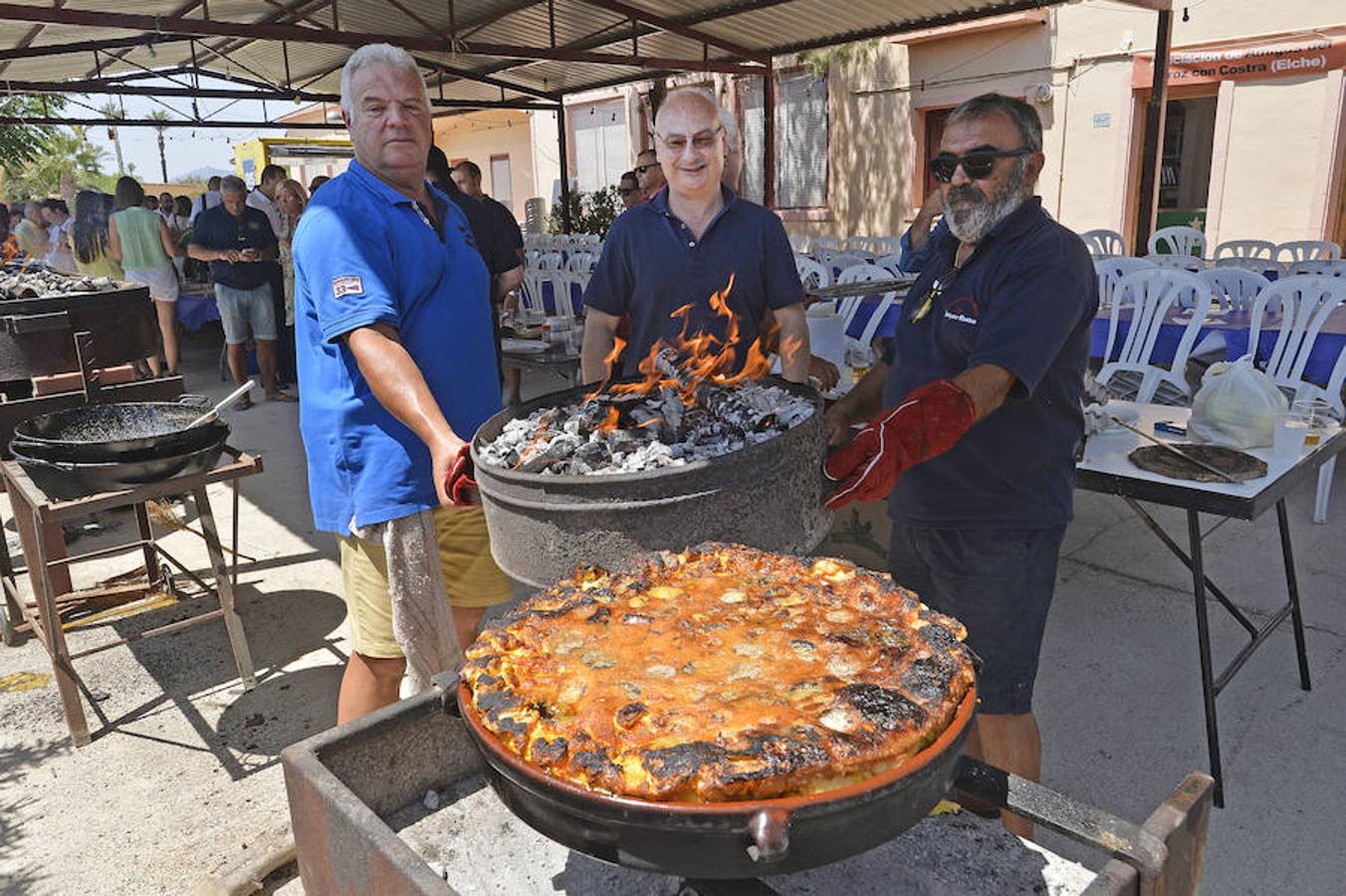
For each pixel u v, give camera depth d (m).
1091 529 4.32
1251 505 2.23
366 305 1.93
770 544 1.45
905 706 1.02
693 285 2.54
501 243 5.00
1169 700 2.95
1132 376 5.05
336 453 2.16
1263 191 9.30
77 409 3.16
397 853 1.11
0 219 9.45
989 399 1.66
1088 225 10.66
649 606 1.30
